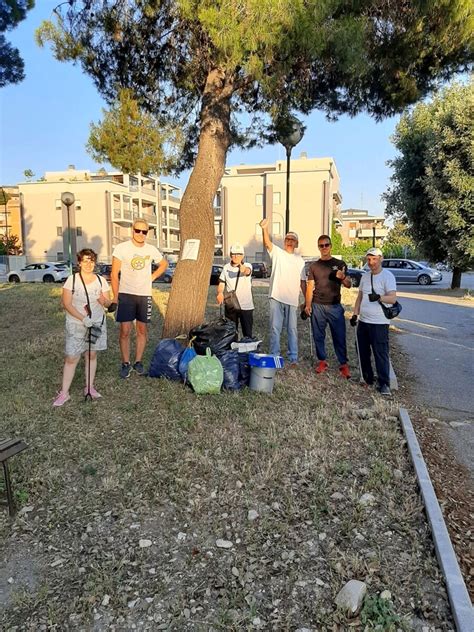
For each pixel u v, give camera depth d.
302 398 5.32
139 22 8.01
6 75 12.12
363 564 2.65
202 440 4.16
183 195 6.95
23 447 3.25
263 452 3.95
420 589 2.48
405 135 22.09
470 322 12.27
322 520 3.07
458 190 18.53
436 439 4.55
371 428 4.48
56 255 51.91
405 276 29.19
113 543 2.91
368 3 6.37
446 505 3.31
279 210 50.34
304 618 2.33
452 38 6.95
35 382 5.89
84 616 2.37
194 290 6.73
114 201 52.31
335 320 6.45
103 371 6.21
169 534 2.98
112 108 9.41
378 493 3.37
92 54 8.61
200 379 5.18
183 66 8.91
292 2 5.28
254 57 5.60
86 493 3.44
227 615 2.34
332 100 8.77
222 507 3.24
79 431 4.40
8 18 11.21
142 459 3.85
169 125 10.12
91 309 5.05
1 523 3.12
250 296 6.74
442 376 6.91
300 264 6.69
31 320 10.93
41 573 2.68
